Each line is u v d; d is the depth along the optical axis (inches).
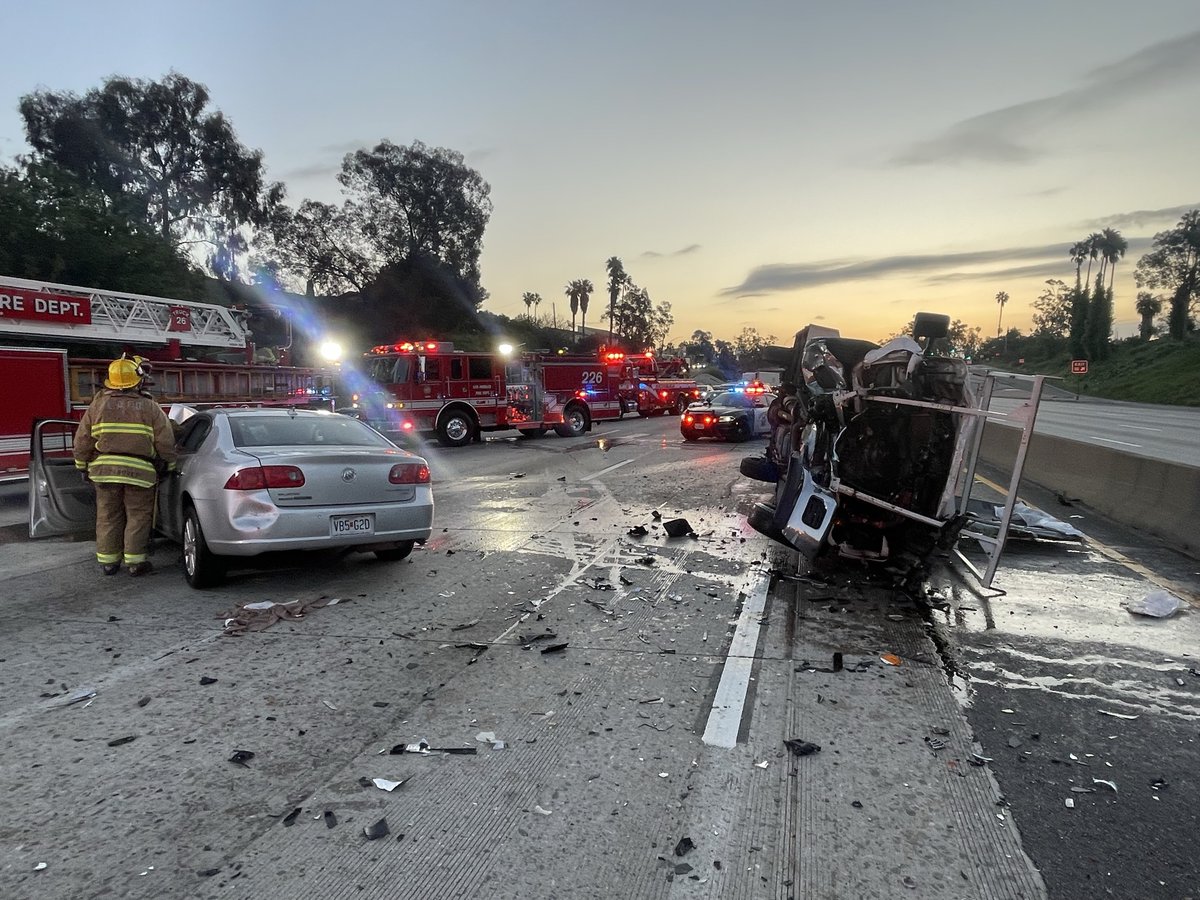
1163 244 3737.7
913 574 233.6
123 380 248.8
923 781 123.3
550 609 213.0
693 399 1371.8
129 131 1565.0
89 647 182.1
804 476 244.2
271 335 807.1
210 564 227.0
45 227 967.0
